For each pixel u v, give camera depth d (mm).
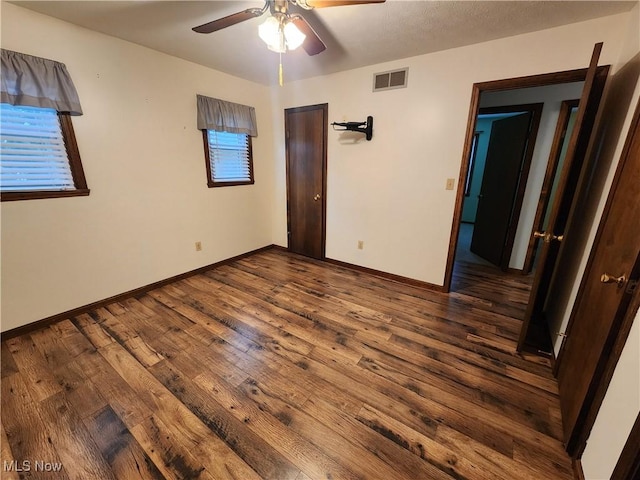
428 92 2582
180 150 2889
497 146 3766
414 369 1825
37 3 1770
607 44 1861
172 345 2031
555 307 2195
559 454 1299
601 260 1420
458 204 2654
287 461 1267
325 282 3141
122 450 1305
